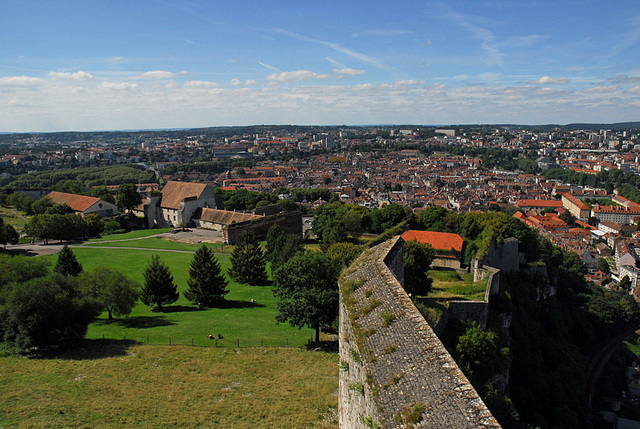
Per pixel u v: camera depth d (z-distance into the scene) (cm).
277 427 3869
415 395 1895
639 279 18512
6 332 5478
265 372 5038
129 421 3966
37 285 5550
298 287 5666
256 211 15288
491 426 1558
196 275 7850
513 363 7056
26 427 3822
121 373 4975
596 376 11119
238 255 9444
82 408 4181
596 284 17388
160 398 4412
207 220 15062
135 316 7319
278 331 6519
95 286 6825
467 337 4694
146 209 16200
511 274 9931
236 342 6003
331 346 5875
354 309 2984
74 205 16350
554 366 8869
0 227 11738
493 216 11731
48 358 5394
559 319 10888
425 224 13862
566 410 7200
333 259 6309
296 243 9431
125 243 12962
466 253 9425
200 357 5453
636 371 11869
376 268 3422
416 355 2133
